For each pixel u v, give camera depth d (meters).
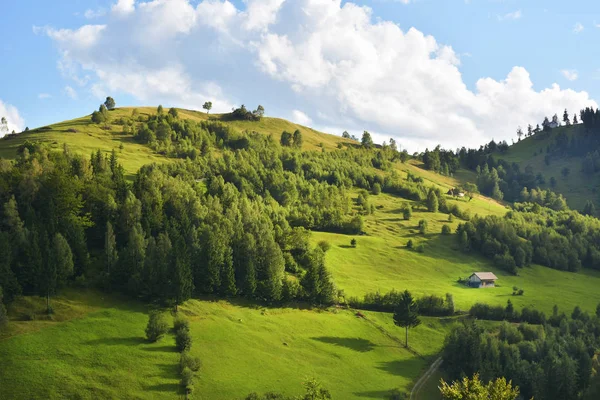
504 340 133.50
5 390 83.56
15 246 115.88
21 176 146.12
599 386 114.44
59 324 104.12
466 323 148.62
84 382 88.50
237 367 103.69
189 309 123.75
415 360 128.38
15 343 95.00
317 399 76.88
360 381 110.44
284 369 107.56
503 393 48.75
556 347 125.56
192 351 105.31
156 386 91.38
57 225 131.38
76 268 123.94
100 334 103.50
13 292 107.50
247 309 134.75
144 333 107.19
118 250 140.38
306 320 138.00
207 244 139.25
